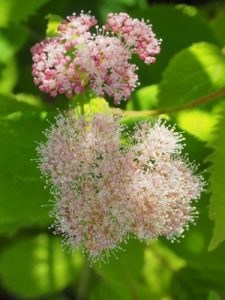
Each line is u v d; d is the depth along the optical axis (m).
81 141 0.12
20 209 0.15
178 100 0.16
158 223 0.12
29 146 0.15
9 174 0.15
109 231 0.12
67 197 0.12
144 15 0.19
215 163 0.13
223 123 0.14
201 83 0.16
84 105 0.13
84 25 0.12
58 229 0.13
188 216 0.12
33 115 0.14
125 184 0.12
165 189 0.12
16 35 0.19
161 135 0.12
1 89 0.19
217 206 0.13
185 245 0.18
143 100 0.16
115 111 0.13
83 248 0.13
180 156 0.13
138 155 0.12
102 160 0.12
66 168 0.12
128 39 0.12
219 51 0.16
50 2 0.19
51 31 0.13
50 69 0.12
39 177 0.15
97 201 0.12
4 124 0.14
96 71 0.12
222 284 0.19
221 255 0.18
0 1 0.18
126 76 0.12
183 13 0.19
